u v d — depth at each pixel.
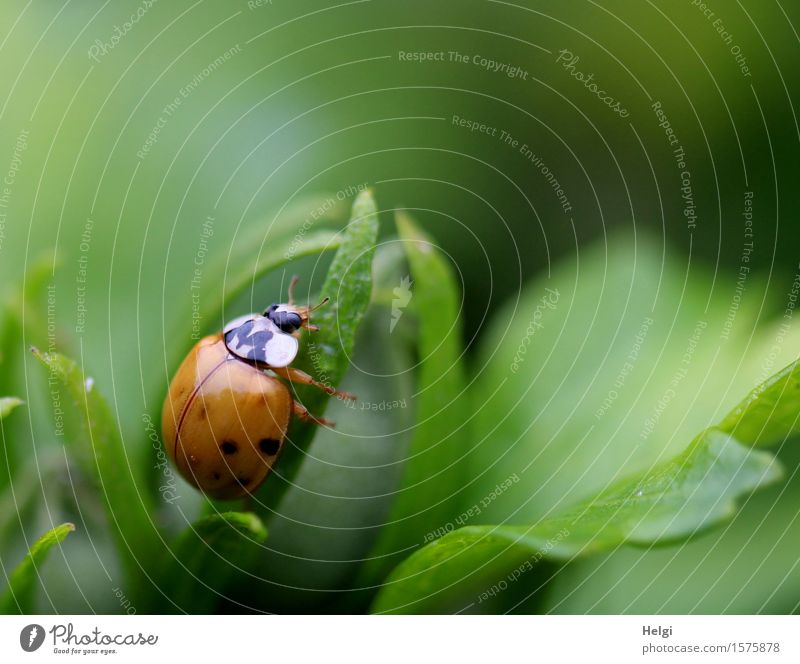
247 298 0.10
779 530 0.09
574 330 0.10
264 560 0.09
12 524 0.09
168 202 0.10
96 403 0.09
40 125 0.10
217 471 0.09
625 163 0.10
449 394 0.09
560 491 0.09
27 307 0.09
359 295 0.09
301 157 0.10
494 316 0.10
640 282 0.10
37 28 0.10
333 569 0.09
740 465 0.08
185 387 0.09
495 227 0.10
